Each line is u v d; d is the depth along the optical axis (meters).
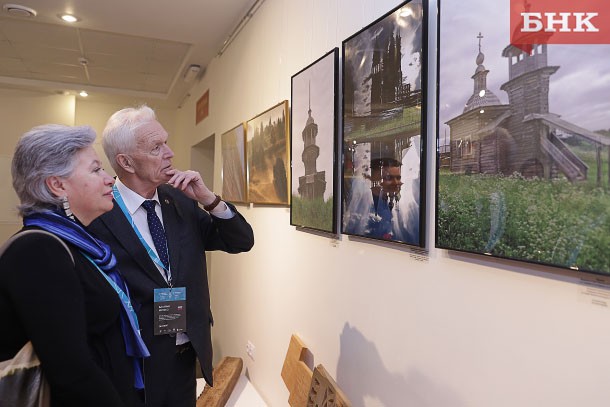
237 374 3.22
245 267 3.57
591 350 0.87
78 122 7.60
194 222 1.79
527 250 0.97
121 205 1.57
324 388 1.74
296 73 2.38
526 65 0.97
